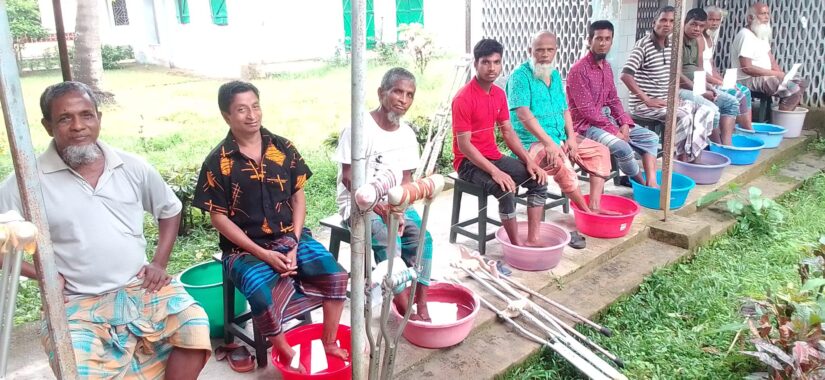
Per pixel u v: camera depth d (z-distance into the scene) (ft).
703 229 14.39
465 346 10.05
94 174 7.59
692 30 18.37
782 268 13.43
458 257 12.88
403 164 10.34
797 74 23.49
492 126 12.21
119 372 7.50
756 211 15.53
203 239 14.96
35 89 28.50
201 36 34.45
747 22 22.25
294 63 32.68
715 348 10.43
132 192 7.91
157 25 37.37
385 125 10.18
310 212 16.35
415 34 29.78
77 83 7.22
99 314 7.46
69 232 7.41
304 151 21.89
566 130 14.08
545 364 10.03
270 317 8.36
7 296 4.75
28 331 10.39
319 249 9.21
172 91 31.60
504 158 12.48
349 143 9.98
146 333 7.65
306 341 9.33
